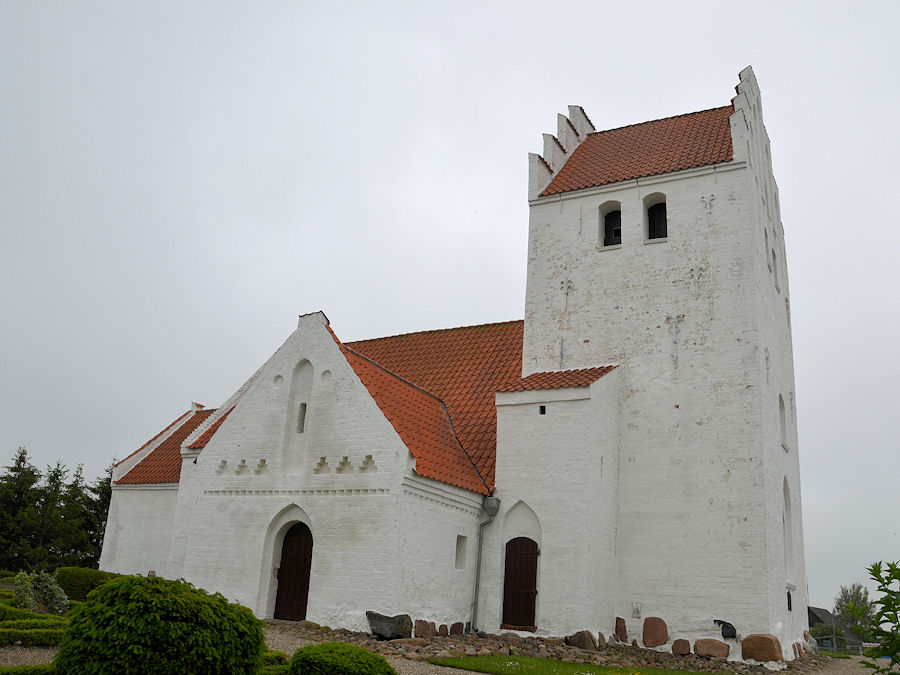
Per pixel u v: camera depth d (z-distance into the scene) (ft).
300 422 70.38
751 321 75.15
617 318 82.17
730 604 68.08
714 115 95.50
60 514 173.06
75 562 171.83
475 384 91.76
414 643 58.39
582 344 83.25
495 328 103.71
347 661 36.40
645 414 77.15
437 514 66.69
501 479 73.72
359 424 66.23
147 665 30.01
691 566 70.54
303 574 66.44
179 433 110.11
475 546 72.02
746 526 69.46
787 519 87.25
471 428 82.64
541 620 67.82
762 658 65.16
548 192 91.40
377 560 61.31
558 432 72.33
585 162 96.63
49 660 44.09
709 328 76.84
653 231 86.69
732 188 80.28
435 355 102.83
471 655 58.03
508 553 71.77
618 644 70.49
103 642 30.12
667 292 80.23
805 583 94.22
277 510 67.87
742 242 77.97
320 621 62.23
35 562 164.14
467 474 73.15
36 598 63.52
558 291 86.79
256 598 66.13
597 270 85.15
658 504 73.72
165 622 30.68
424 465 65.36
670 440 75.10
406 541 62.08
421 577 63.57
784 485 83.97
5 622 50.14
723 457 72.28
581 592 66.95
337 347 70.08
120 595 31.30
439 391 92.68
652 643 69.62
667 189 83.92
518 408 75.10
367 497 63.57
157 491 96.84
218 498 71.82
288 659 45.68
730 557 69.26
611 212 89.56
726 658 66.33
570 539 68.74
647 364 78.84
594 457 71.67
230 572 68.64
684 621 69.26
